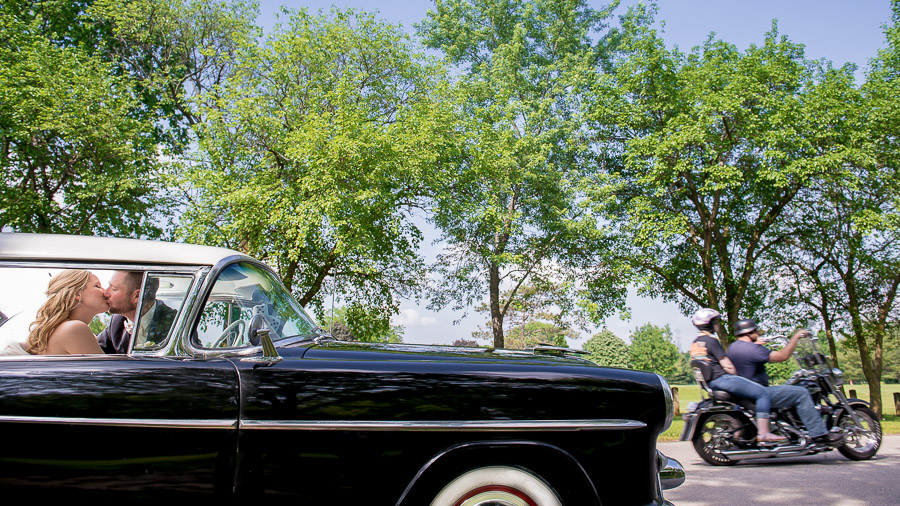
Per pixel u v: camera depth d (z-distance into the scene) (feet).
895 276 68.28
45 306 8.31
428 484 7.90
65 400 7.36
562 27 83.51
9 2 55.67
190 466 7.38
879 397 70.23
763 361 22.47
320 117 56.08
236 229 53.98
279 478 7.49
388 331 69.36
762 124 63.05
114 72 64.18
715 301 69.21
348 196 53.78
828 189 65.41
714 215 67.92
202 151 57.62
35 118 50.16
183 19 68.69
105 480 7.23
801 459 22.85
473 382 8.14
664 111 68.90
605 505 8.05
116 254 8.61
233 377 7.77
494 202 69.10
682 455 24.57
